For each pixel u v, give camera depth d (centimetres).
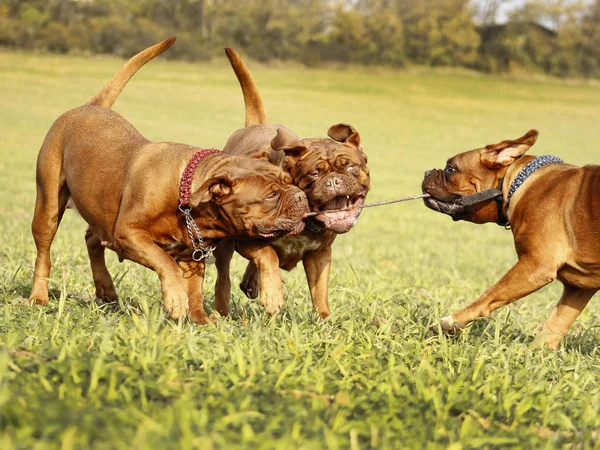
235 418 327
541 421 398
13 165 2498
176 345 436
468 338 568
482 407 394
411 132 4916
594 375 500
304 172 584
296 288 755
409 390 405
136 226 511
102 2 8594
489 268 1284
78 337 440
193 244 524
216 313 600
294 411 349
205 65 7656
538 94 7650
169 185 506
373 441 330
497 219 607
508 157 588
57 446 283
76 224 1462
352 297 700
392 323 596
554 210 551
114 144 564
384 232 1886
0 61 6212
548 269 549
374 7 9706
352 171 589
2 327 460
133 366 382
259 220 499
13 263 748
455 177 603
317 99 6034
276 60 8694
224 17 9131
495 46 9506
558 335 594
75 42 7562
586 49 9612
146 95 5278
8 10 7875
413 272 1093
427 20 9250
